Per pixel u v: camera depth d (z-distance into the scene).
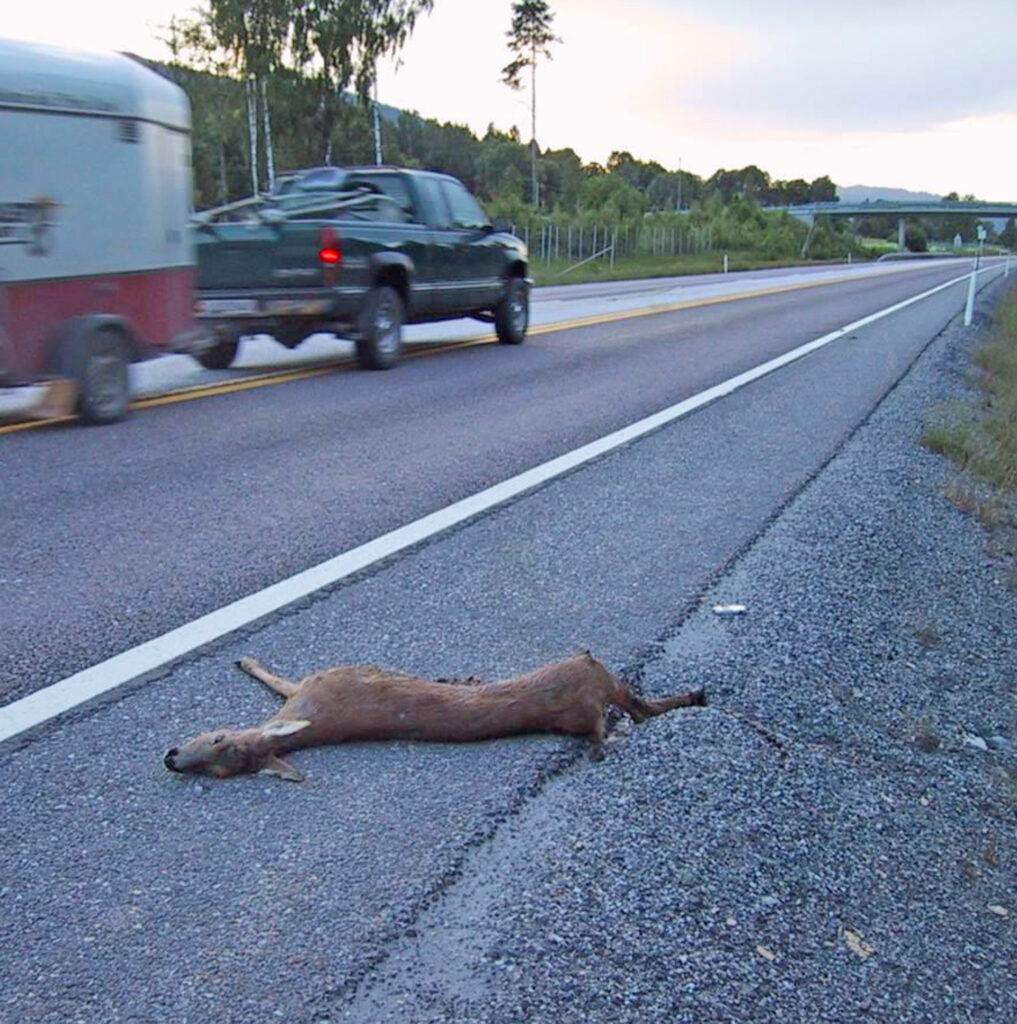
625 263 63.47
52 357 9.17
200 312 12.26
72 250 9.18
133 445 8.85
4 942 2.90
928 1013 2.95
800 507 7.58
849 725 4.59
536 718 4.01
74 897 3.10
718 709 4.40
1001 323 27.06
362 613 5.30
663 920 3.08
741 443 9.65
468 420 10.27
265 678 4.47
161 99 10.03
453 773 3.82
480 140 106.56
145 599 5.41
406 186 14.12
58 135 8.95
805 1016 2.84
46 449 8.64
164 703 4.30
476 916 3.05
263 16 44.12
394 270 13.54
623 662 4.83
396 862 3.29
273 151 47.44
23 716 4.15
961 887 3.58
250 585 5.64
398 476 8.04
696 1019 2.75
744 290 35.84
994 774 4.43
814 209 141.62
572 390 12.23
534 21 79.44
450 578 5.86
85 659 4.68
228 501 7.24
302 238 12.31
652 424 10.34
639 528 6.93
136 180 9.76
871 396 12.55
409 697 4.03
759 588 5.91
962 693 5.16
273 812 3.56
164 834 3.42
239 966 2.83
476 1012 2.69
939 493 8.62
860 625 5.64
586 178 112.19
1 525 6.59
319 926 2.99
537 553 6.35
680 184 135.38
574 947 2.94
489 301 15.78
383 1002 2.72
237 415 10.23
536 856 3.34
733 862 3.41
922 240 150.62
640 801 3.66
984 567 7.09
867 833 3.76
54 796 3.62
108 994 2.72
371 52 45.47
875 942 3.20
